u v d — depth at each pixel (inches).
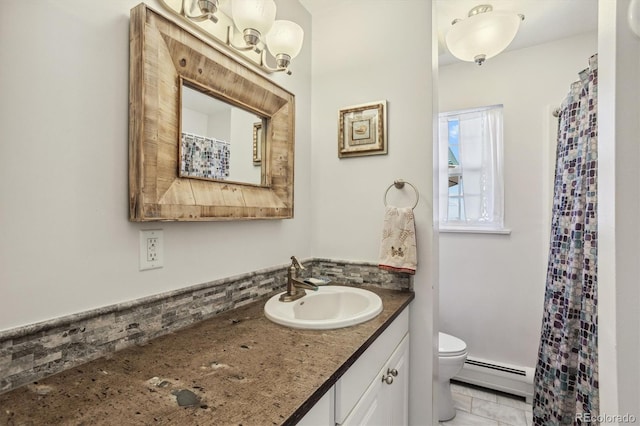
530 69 79.7
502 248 82.4
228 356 30.6
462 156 87.7
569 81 75.5
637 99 21.9
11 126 24.8
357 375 33.5
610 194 23.1
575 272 52.5
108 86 31.1
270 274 53.7
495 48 63.0
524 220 80.1
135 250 33.6
